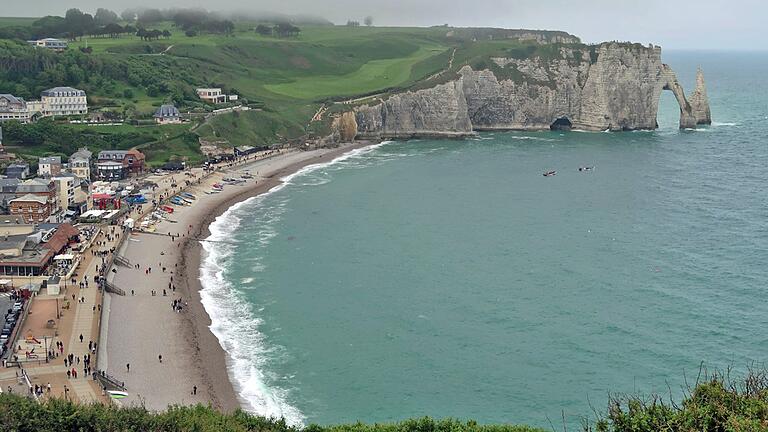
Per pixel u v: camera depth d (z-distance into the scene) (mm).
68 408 77000
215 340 122688
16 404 76812
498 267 158000
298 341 122938
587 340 121625
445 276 152625
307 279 151375
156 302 137125
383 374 112250
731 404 58875
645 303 136375
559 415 100250
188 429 75125
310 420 99438
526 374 111500
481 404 103562
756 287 143250
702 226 188750
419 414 101250
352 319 131625
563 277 151125
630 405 63281
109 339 120562
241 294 143125
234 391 106750
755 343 118312
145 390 105375
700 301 136500
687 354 115250
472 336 124438
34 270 144375
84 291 138500
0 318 121688
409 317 132250
